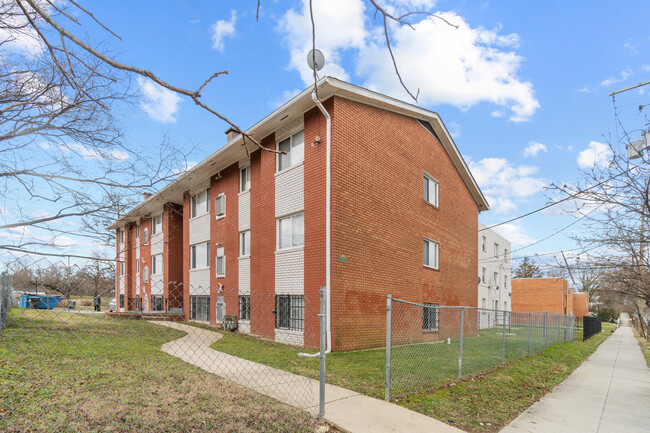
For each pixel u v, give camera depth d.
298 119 12.47
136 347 7.63
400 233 13.48
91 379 5.45
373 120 12.73
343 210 11.19
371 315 11.69
